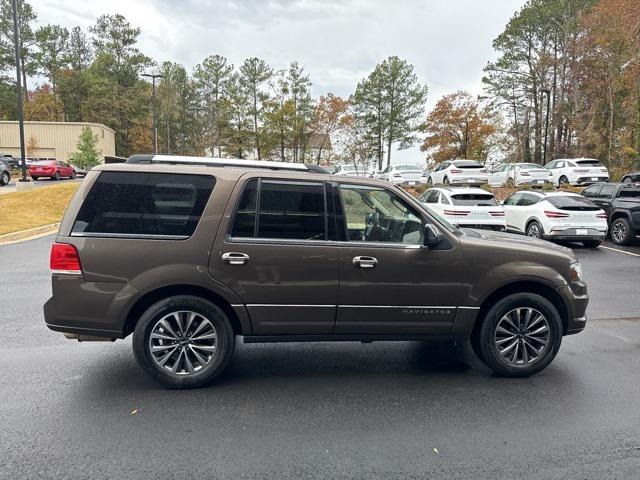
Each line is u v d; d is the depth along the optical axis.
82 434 3.38
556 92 43.75
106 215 4.03
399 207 4.38
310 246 4.16
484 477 2.94
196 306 4.10
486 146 44.09
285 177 4.22
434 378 4.49
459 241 4.38
